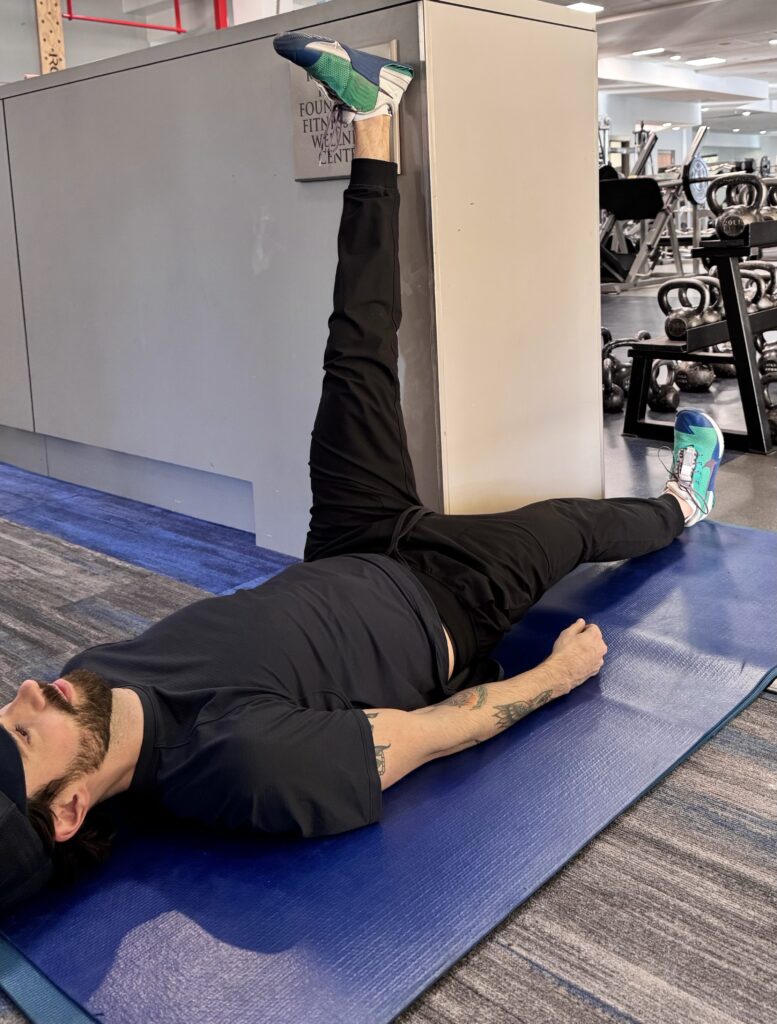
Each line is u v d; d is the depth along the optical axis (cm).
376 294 219
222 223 276
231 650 161
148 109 285
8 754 132
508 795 163
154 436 322
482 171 238
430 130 224
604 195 754
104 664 159
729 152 3047
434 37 220
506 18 236
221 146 269
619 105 2002
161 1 866
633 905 138
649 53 1545
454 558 197
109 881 147
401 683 177
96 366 334
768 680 197
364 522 213
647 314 825
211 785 144
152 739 149
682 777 169
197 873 148
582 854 149
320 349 263
